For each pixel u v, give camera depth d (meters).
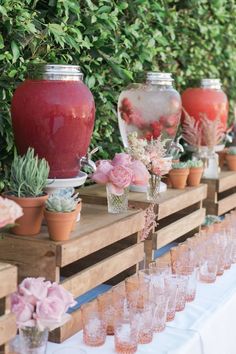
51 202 1.41
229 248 2.05
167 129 2.14
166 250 2.28
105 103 2.38
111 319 1.48
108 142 2.52
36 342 1.25
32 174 1.45
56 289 1.26
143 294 1.44
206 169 2.54
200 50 3.15
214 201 2.54
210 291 1.84
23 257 1.44
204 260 1.92
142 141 1.90
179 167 2.20
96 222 1.64
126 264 1.73
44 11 2.03
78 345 1.43
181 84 3.07
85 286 1.52
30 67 1.93
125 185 1.71
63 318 1.27
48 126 1.56
